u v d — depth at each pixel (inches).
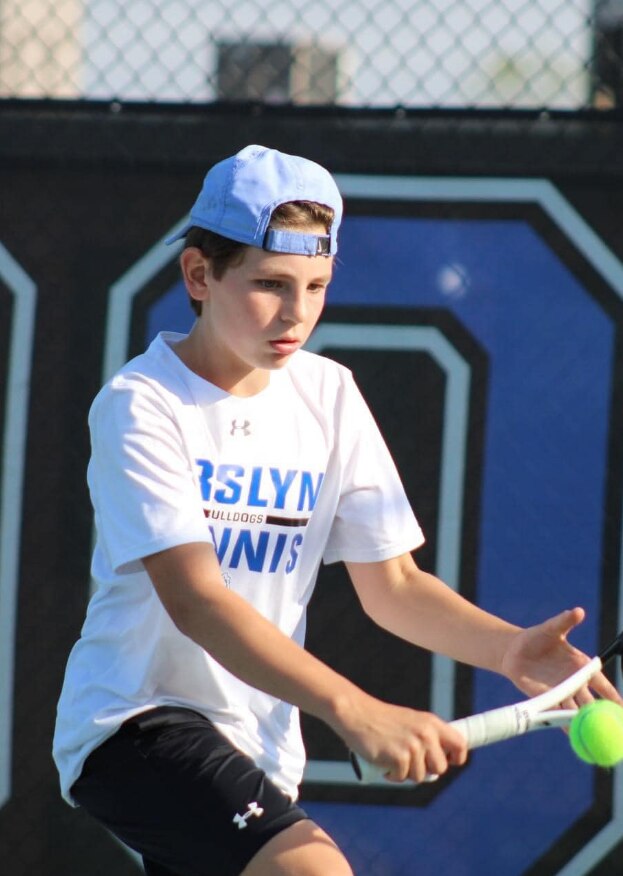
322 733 538.3
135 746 327.3
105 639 339.0
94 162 556.7
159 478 319.3
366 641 541.3
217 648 298.2
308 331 331.0
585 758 293.6
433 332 547.8
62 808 544.4
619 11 562.9
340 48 576.7
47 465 551.2
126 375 337.1
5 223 557.6
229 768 316.8
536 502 541.3
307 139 552.1
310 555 358.6
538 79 633.6
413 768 273.4
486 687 537.0
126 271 554.9
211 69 565.3
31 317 554.9
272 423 345.4
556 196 546.3
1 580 548.4
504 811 535.5
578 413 542.6
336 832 537.6
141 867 543.2
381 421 546.3
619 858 531.8
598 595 538.0
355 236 549.6
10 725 545.6
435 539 542.3
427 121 550.0
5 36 609.0
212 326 337.7
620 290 542.6
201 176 554.9
